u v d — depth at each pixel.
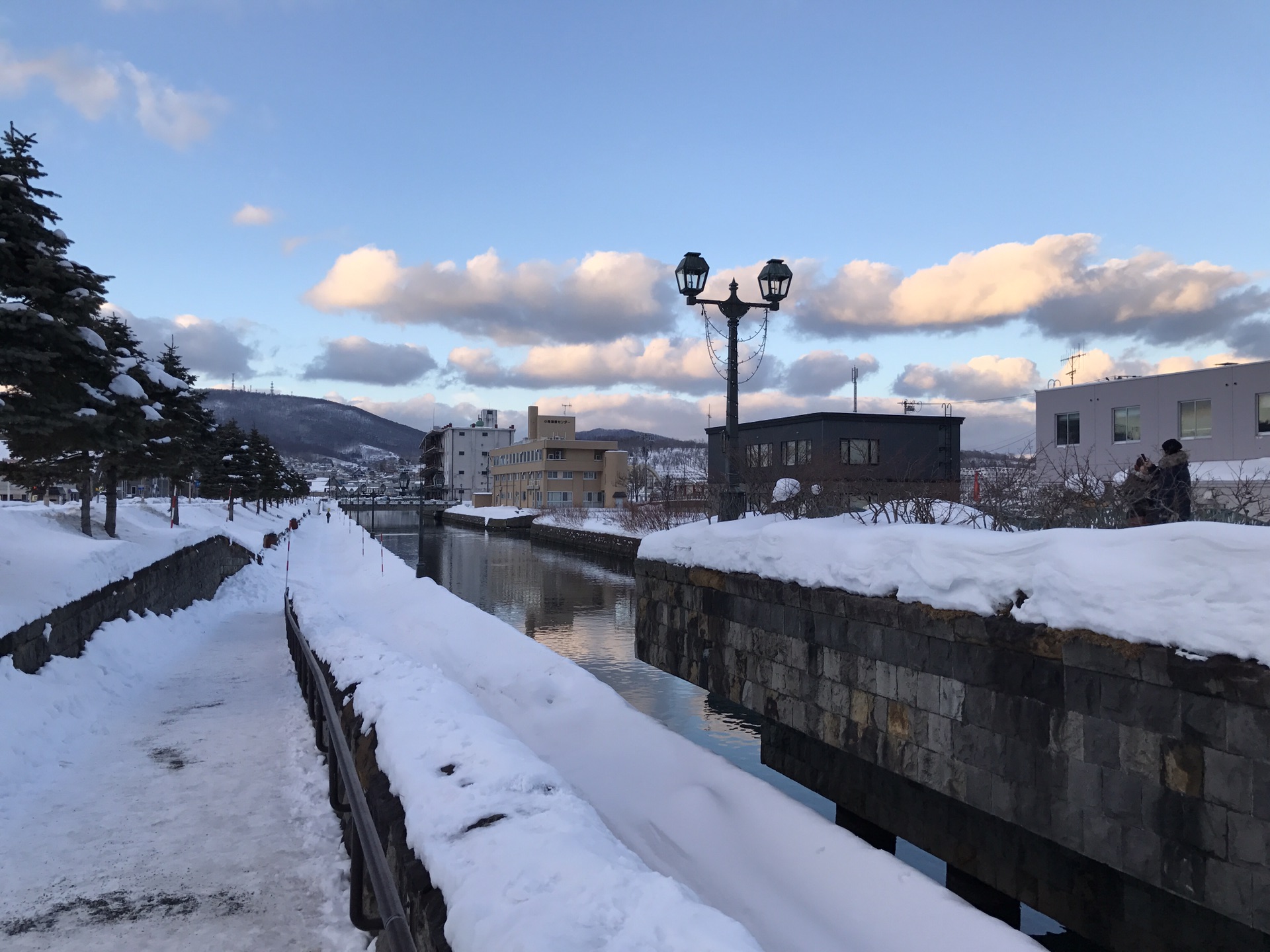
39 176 12.68
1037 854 6.56
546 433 107.19
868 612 7.45
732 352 11.18
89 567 12.91
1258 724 4.34
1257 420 26.16
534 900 2.87
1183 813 4.73
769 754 10.79
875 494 10.24
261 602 25.31
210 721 9.12
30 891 5.00
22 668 8.95
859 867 6.55
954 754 6.46
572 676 13.44
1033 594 5.75
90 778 7.09
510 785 4.10
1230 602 4.52
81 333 12.94
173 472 26.17
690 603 10.77
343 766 4.62
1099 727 5.25
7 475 17.44
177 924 4.62
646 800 8.89
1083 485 8.12
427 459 156.50
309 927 4.60
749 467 20.72
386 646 8.73
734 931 2.56
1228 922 5.09
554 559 53.12
